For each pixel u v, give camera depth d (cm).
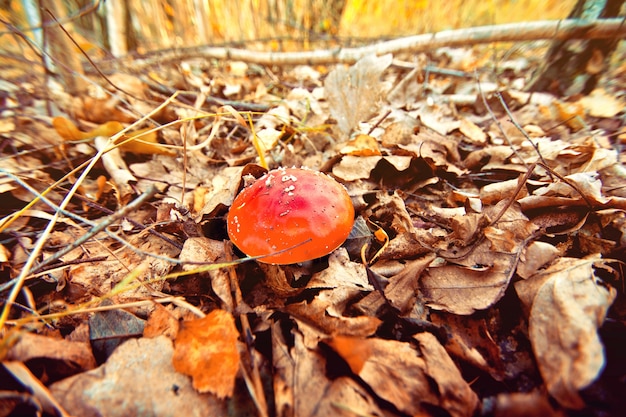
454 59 63
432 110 35
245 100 44
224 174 28
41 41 29
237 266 20
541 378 15
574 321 14
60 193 25
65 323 17
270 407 14
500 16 89
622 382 14
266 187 20
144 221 24
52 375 15
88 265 20
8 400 13
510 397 13
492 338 16
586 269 16
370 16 107
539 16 84
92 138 28
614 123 32
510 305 17
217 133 34
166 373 15
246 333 16
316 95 43
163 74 50
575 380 13
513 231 19
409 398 14
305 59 44
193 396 14
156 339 16
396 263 20
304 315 17
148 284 19
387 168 27
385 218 23
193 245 20
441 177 27
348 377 15
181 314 18
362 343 15
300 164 30
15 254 20
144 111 33
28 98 34
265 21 82
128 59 49
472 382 15
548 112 34
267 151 30
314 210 18
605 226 19
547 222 20
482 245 19
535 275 17
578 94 37
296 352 15
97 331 17
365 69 32
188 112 36
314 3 90
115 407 14
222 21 83
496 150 27
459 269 18
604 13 32
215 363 15
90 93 32
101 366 15
